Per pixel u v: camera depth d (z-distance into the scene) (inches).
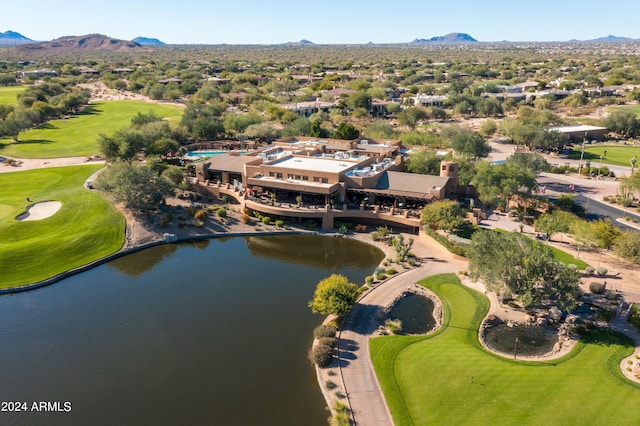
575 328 2234.3
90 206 3821.4
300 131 6245.1
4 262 3016.7
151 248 3444.9
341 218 3700.8
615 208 3932.1
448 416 1733.5
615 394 1798.7
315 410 1838.1
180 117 7554.1
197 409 1860.2
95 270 3129.9
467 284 2738.7
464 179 4072.3
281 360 2153.1
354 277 2979.8
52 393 1967.3
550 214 3540.8
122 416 1834.4
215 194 4224.9
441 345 2160.4
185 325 2454.5
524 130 6215.6
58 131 6668.3
